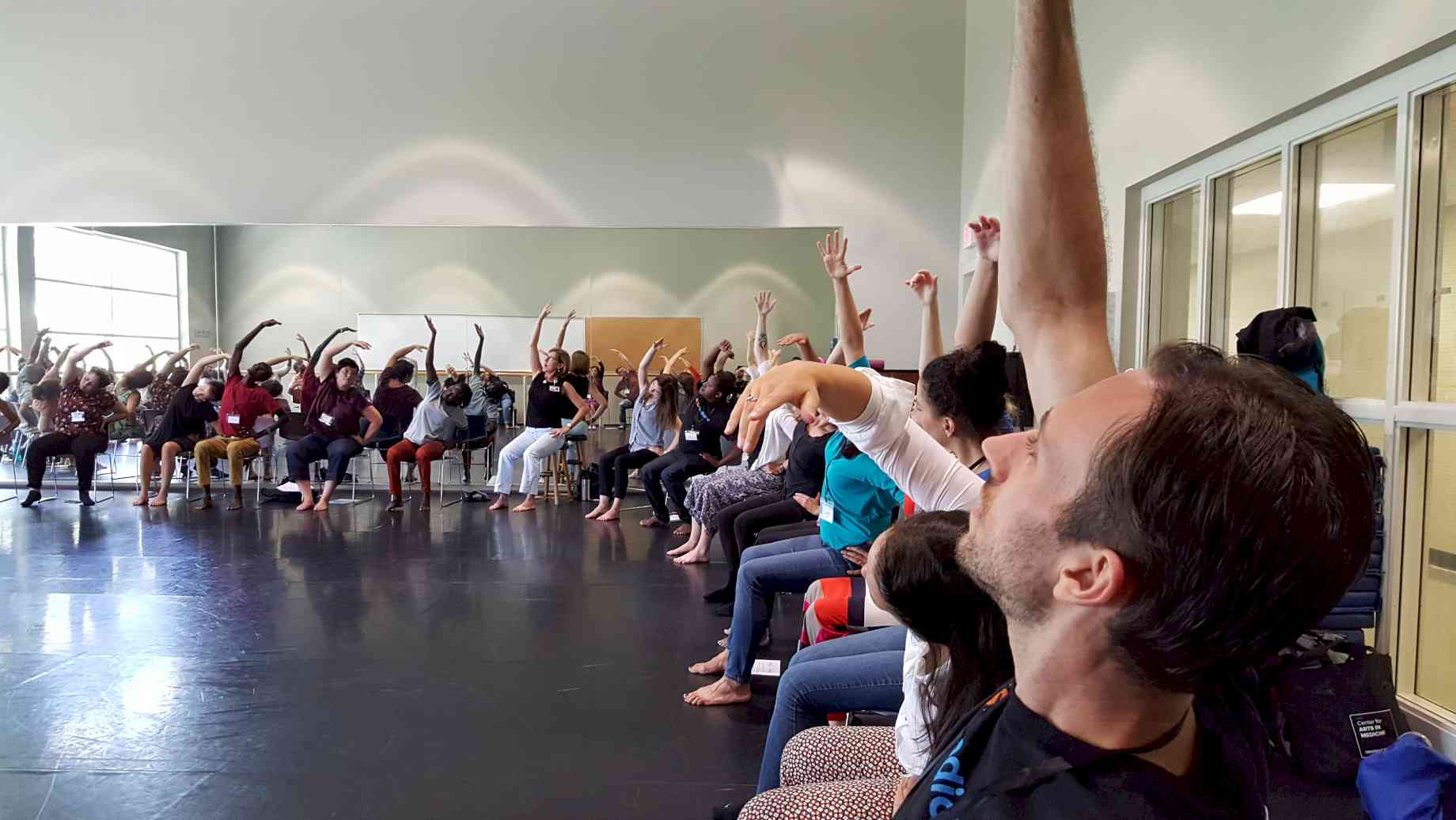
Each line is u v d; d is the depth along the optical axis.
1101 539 0.49
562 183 7.71
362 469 8.49
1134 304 4.50
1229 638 0.45
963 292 7.46
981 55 6.90
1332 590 0.46
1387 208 2.83
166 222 7.86
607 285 7.77
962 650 1.26
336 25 7.72
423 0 7.67
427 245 7.84
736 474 5.41
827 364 1.37
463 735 3.01
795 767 1.72
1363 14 2.74
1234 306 3.73
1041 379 0.82
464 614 4.45
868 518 2.96
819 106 7.58
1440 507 2.71
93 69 7.80
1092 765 0.52
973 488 1.43
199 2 7.72
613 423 7.86
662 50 7.62
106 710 3.22
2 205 7.91
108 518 7.07
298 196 7.82
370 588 4.96
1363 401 2.95
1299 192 3.24
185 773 2.73
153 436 7.75
